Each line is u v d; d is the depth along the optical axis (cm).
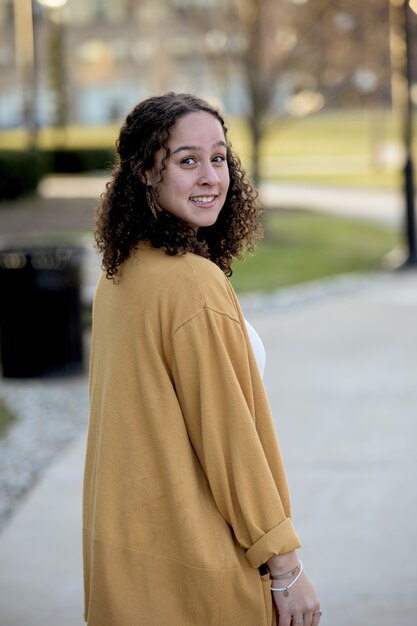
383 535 546
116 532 266
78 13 6656
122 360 267
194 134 269
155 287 262
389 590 477
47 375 961
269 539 255
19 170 2483
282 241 2027
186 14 2270
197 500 261
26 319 955
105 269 273
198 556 256
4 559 529
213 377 258
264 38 2219
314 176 3684
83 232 1980
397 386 895
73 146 3509
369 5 2511
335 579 491
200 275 262
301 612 260
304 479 645
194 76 5884
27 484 662
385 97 2755
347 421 785
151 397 262
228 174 279
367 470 660
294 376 946
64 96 3878
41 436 778
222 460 257
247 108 2231
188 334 257
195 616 260
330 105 2730
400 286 1509
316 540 541
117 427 267
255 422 267
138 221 269
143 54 6538
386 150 4900
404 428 761
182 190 269
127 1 5112
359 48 2533
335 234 2147
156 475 265
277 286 1519
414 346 1064
